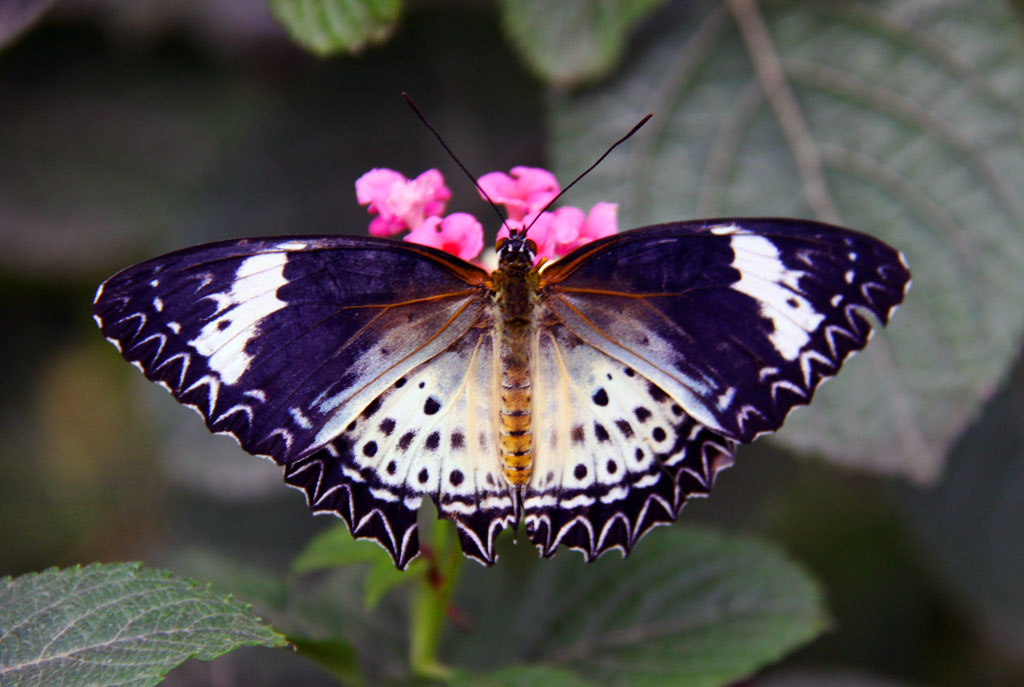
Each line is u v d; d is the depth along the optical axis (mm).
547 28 530
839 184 529
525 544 552
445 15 557
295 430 494
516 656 525
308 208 556
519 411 498
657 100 533
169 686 525
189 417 555
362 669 523
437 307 501
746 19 534
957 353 520
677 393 498
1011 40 526
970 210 524
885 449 520
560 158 533
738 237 496
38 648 478
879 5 531
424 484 498
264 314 494
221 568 524
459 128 558
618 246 501
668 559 527
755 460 563
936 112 527
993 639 560
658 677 516
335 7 520
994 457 558
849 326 492
